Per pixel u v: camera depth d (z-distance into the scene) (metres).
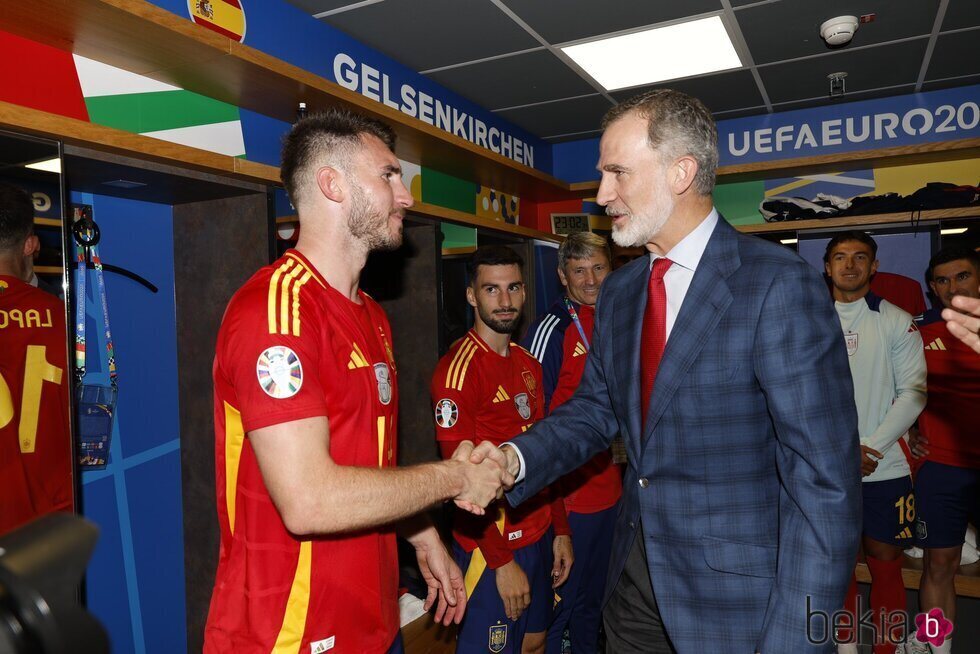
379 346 1.29
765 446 1.20
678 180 1.27
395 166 1.30
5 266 1.42
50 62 1.90
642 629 1.46
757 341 1.15
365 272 3.08
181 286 2.27
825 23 3.10
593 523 2.52
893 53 3.53
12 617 0.29
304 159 1.22
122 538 2.13
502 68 3.60
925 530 2.77
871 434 2.74
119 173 1.78
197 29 1.86
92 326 2.04
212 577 2.26
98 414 1.95
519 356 2.33
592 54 3.42
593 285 2.79
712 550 1.21
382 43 3.23
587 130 4.81
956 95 4.11
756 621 1.18
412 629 2.51
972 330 1.06
